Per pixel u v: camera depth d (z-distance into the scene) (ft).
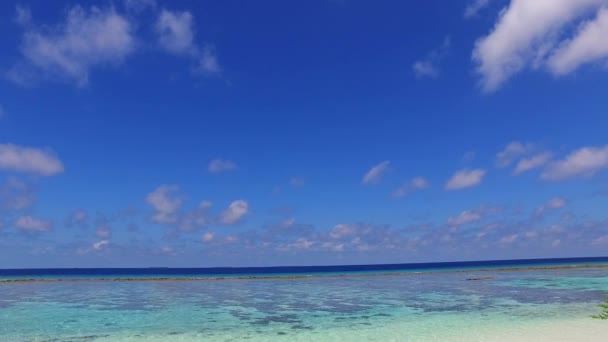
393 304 84.74
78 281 160.76
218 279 176.04
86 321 66.28
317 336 54.54
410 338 52.47
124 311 76.95
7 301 93.15
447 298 93.20
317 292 112.27
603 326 56.44
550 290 104.42
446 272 223.10
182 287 130.72
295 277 190.90
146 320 67.21
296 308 80.28
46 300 94.58
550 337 50.72
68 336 55.26
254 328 60.18
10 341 52.24
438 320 64.69
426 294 102.83
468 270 244.01
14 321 66.39
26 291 116.47
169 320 67.10
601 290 102.17
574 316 64.28
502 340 50.26
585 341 48.47
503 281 137.80
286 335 55.42
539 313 68.18
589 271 191.11
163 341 52.49
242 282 156.04
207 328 60.29
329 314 72.28
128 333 57.06
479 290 109.40
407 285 131.75
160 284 144.36
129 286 136.05
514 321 61.82
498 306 77.77
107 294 108.47
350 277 187.32
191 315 72.02
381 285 134.51
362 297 99.09
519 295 94.73
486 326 58.80
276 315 71.72
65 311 77.00
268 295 105.50
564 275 162.20
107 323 64.44
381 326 60.70
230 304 86.99
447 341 50.49
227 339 53.26
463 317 66.85
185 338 54.03
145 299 96.89
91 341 52.29
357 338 53.01
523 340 49.80
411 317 67.97
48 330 59.16
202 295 105.29
